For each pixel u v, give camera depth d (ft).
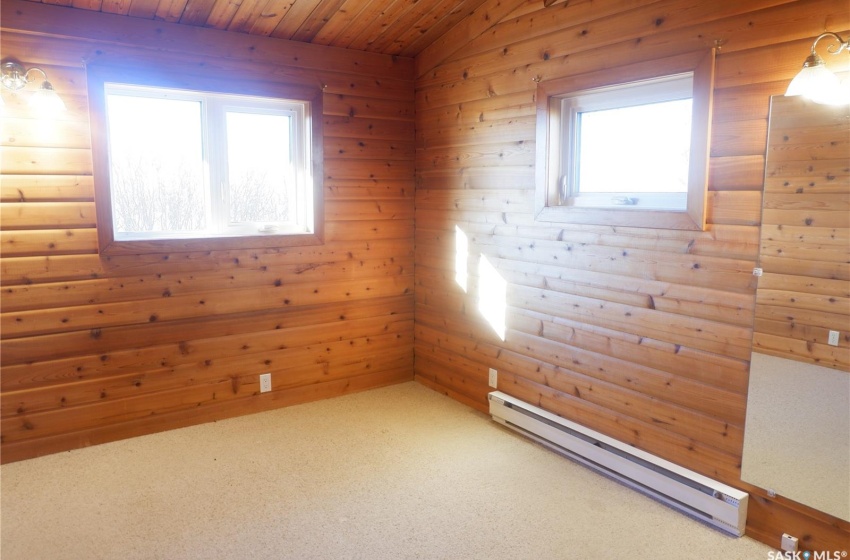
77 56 9.66
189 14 10.19
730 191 7.70
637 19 8.58
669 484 8.43
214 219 11.37
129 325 10.54
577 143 10.16
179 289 10.92
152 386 10.87
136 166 10.62
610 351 9.40
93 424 10.40
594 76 9.18
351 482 9.20
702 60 7.79
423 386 13.65
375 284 13.21
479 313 11.93
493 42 11.02
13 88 9.14
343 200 12.55
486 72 11.23
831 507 7.06
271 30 11.10
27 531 7.87
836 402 6.93
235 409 11.76
